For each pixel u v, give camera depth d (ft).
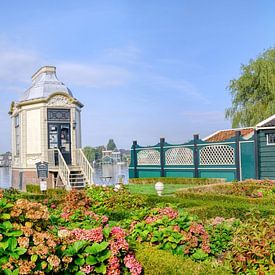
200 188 51.88
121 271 15.81
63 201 35.32
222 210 34.94
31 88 84.69
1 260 13.08
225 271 16.25
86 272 14.69
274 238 16.43
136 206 38.17
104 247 15.19
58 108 80.79
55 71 87.10
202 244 18.81
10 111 92.79
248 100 105.50
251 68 104.42
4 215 14.30
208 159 74.74
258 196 44.47
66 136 81.82
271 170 64.80
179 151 80.69
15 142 91.86
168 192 58.39
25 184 82.28
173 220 19.62
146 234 19.10
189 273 15.62
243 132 82.07
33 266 13.29
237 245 16.81
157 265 16.20
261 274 15.72
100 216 22.61
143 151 89.04
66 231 16.06
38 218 14.93
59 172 75.00
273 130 64.39
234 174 70.08
